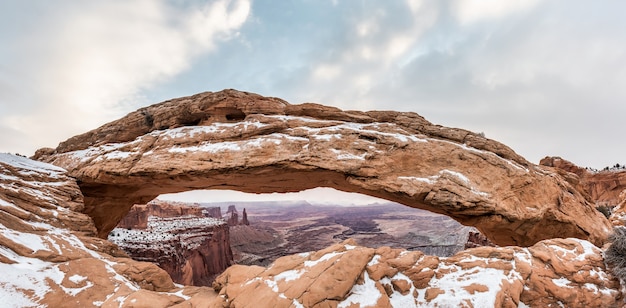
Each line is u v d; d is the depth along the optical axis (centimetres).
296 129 1599
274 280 816
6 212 1163
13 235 1073
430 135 1617
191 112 1769
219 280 993
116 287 996
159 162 1577
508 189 1395
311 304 702
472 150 1498
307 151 1484
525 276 807
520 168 1469
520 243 1529
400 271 809
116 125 1928
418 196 1390
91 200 1827
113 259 1184
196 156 1555
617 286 816
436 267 841
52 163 1922
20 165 1569
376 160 1454
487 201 1340
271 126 1619
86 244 1259
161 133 1762
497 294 728
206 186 1825
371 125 1641
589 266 862
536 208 1391
